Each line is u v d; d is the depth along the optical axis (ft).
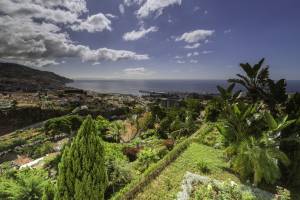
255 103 43.78
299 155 37.32
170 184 35.86
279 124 36.99
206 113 92.53
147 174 37.63
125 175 44.09
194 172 41.29
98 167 23.15
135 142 88.84
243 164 38.42
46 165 67.36
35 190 36.22
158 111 133.49
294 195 35.81
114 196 33.35
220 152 53.57
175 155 48.11
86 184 22.06
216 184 34.88
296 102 39.65
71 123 114.73
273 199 33.37
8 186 38.60
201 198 31.60
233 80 46.47
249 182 38.58
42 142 119.34
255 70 43.68
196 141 61.87
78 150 22.24
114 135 108.17
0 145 111.14
